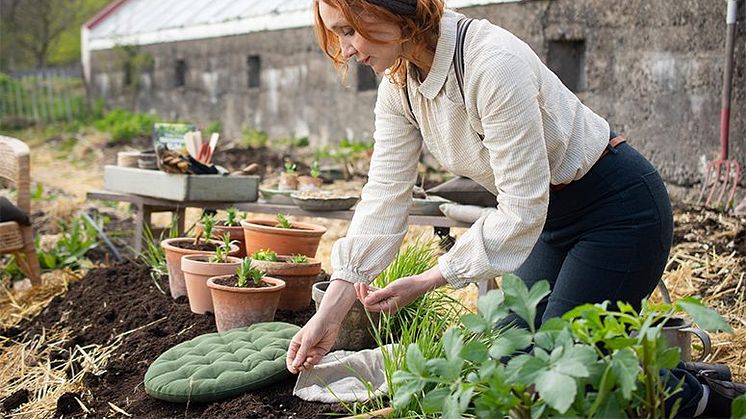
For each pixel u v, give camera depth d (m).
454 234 6.02
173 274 4.23
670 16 6.79
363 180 8.59
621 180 2.77
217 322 3.71
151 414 3.17
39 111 18.03
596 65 7.44
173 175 4.90
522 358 2.19
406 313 3.53
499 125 2.53
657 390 2.24
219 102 13.74
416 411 2.82
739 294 4.68
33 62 23.67
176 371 3.24
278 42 12.22
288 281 3.93
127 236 6.50
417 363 2.37
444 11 2.62
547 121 2.64
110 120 15.47
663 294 3.50
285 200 5.07
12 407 3.59
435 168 8.90
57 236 6.81
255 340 3.41
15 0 21.94
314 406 3.03
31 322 4.56
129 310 4.18
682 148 6.79
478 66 2.53
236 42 13.19
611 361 2.13
